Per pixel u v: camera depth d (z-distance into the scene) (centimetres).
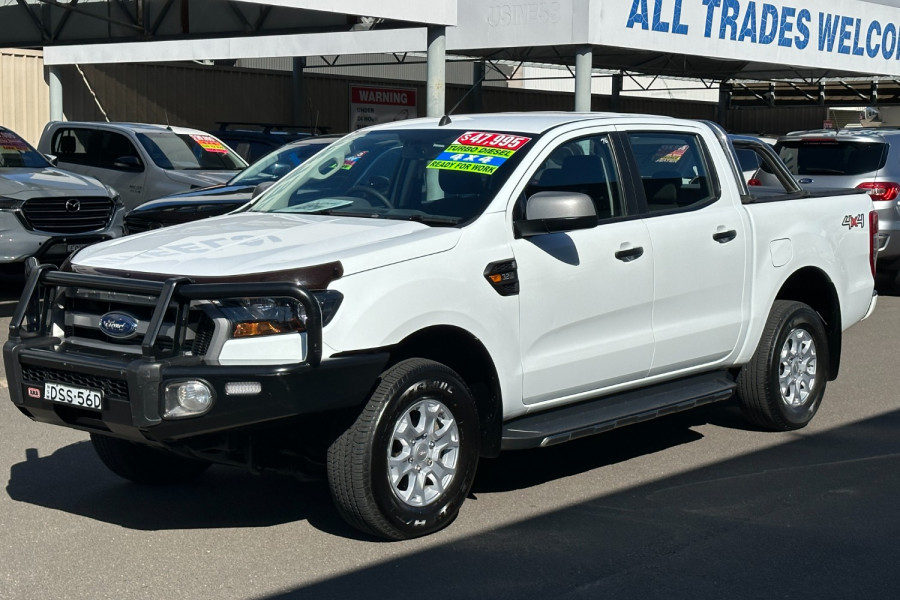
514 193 566
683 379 675
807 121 3828
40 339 512
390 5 1297
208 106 2688
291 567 487
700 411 793
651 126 658
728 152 702
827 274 747
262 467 524
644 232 620
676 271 638
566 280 577
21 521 546
